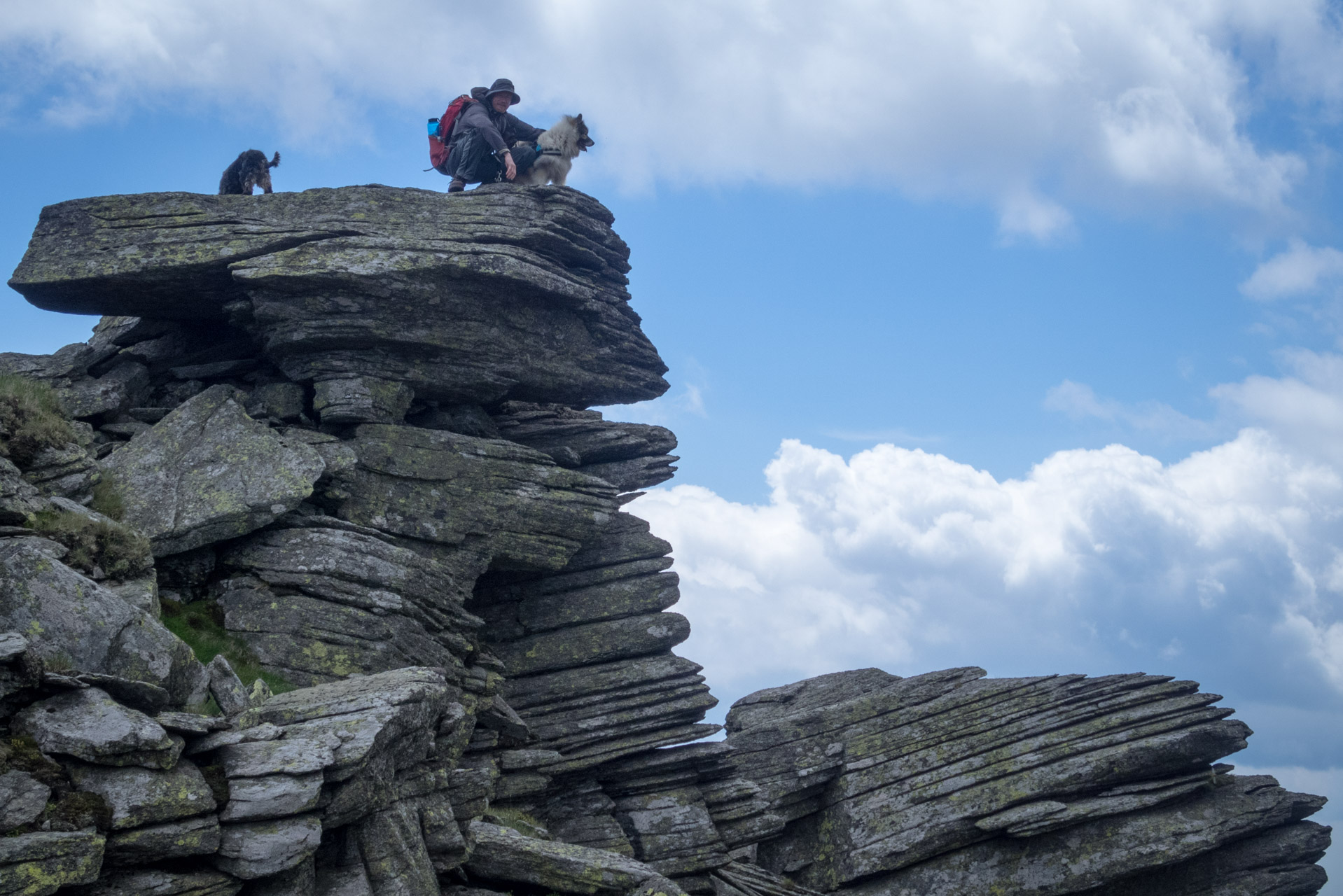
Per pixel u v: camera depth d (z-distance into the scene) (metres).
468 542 24.88
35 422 20.17
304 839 13.86
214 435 23.09
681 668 26.55
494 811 23.00
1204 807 26.50
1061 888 25.45
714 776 26.66
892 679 31.62
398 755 16.12
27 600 13.88
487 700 23.48
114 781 12.87
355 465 23.88
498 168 28.47
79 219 24.89
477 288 25.44
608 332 28.44
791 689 31.66
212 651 20.11
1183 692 28.02
